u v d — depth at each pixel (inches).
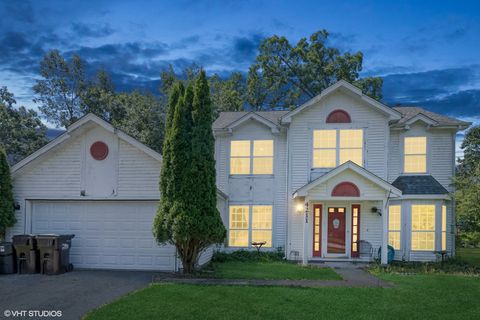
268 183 725.3
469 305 362.6
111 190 572.7
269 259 666.8
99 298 383.9
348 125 687.7
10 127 1206.3
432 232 674.8
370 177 599.8
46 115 1520.7
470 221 598.2
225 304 353.7
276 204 718.5
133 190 569.0
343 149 688.4
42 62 1523.1
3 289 424.2
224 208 722.2
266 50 1493.6
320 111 697.6
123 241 566.9
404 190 677.3
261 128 734.5
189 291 402.3
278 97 1523.1
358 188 609.9
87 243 572.1
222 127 739.4
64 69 1551.4
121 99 1461.6
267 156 732.0
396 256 679.1
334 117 693.3
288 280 470.0
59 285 445.1
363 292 408.8
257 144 735.7
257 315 322.7
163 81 1593.3
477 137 1226.0
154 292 397.1
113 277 494.9
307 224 618.5
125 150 574.9
